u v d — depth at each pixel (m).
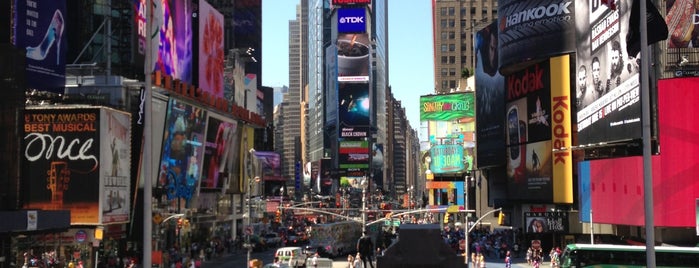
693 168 61.19
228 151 101.62
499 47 94.38
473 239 89.56
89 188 62.38
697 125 61.38
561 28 83.75
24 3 57.44
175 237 82.06
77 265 56.34
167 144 77.50
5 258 43.56
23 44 57.28
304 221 164.38
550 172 84.62
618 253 45.75
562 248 81.88
